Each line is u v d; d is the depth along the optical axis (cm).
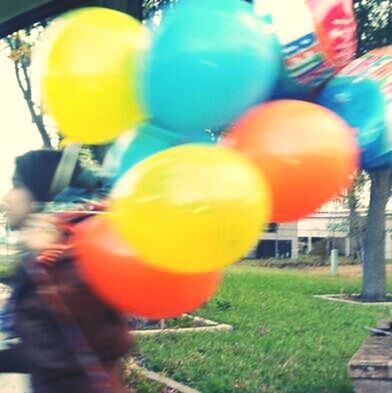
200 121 187
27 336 203
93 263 190
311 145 182
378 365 428
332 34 187
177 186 172
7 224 212
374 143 195
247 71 180
